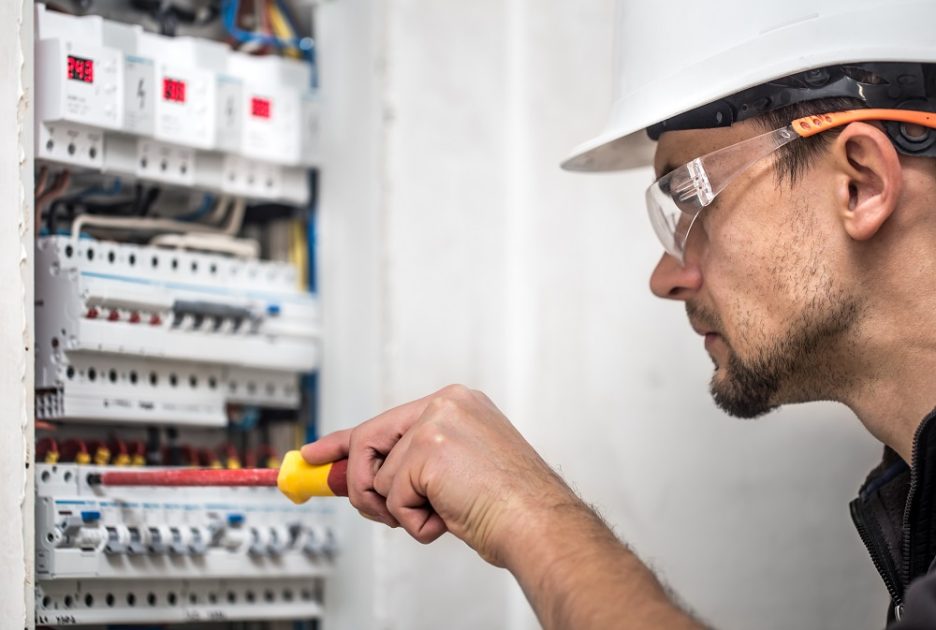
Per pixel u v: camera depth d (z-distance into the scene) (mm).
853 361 1082
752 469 1979
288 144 1558
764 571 1961
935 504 1072
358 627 1635
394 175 1722
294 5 1730
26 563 1159
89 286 1309
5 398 1164
